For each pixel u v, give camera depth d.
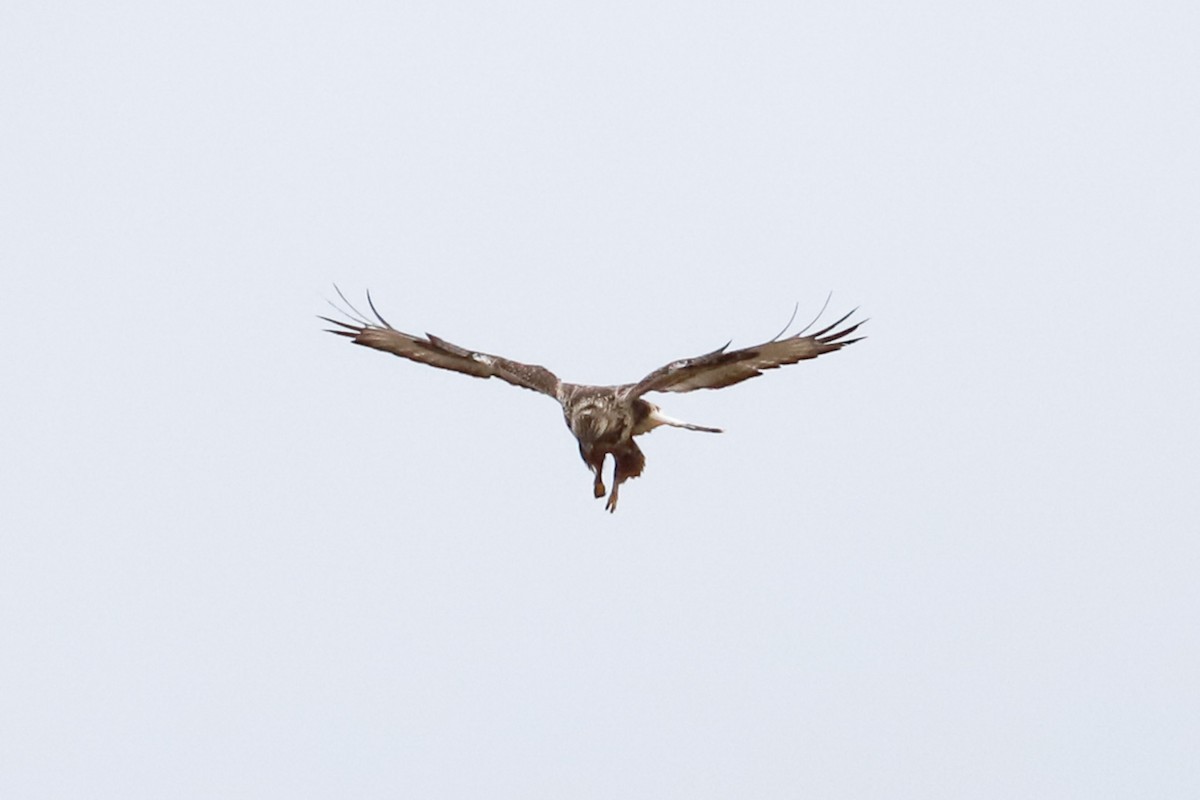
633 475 20.59
